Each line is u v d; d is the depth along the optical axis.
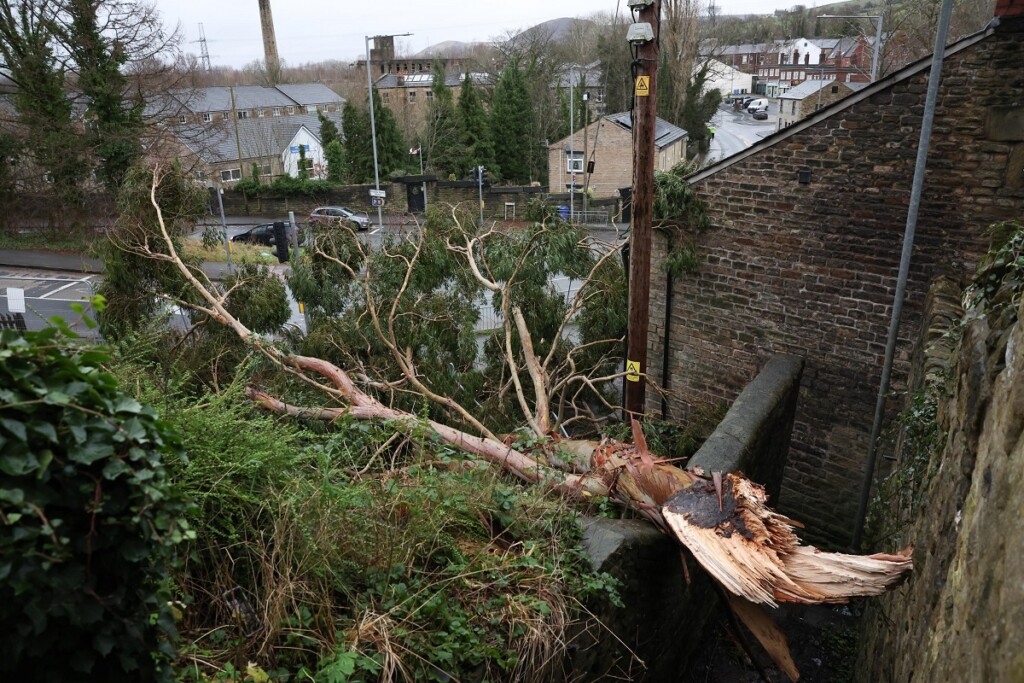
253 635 3.14
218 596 3.29
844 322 7.57
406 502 3.99
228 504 3.53
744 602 4.25
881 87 6.75
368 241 9.62
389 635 3.19
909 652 3.54
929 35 23.25
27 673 2.09
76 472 2.05
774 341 8.12
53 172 24.42
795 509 8.38
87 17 23.53
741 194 7.94
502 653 3.44
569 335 10.91
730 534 3.98
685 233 8.41
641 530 4.45
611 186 34.69
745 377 8.48
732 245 8.17
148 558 2.22
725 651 6.14
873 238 7.16
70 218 25.05
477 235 9.18
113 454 2.08
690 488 4.42
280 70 68.00
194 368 7.91
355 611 3.29
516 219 21.52
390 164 36.88
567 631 3.71
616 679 4.32
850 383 7.68
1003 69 6.14
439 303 9.52
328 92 61.12
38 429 1.95
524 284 9.47
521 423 8.90
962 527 2.79
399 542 3.71
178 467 3.40
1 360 1.95
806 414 8.04
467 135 38.06
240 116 51.34
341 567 3.47
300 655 3.08
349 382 6.73
